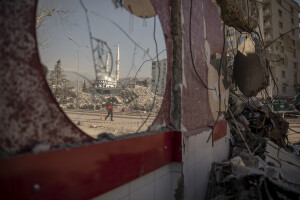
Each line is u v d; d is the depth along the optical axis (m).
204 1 3.30
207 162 2.98
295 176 3.30
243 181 2.32
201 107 3.00
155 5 2.18
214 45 3.69
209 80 3.37
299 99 19.22
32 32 1.06
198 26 3.00
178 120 2.35
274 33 26.06
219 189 2.69
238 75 4.94
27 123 1.02
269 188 2.15
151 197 1.96
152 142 1.96
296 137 9.12
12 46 0.97
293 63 28.55
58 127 1.18
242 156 3.18
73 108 10.40
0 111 0.91
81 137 1.33
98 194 1.32
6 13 0.95
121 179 1.54
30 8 1.06
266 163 3.31
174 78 2.41
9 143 0.94
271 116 5.76
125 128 5.50
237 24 4.69
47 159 1.02
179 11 2.43
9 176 0.87
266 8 27.02
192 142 2.51
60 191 1.08
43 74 1.11
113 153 1.47
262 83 4.39
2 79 0.92
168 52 2.36
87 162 1.25
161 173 2.15
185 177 2.29
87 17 1.44
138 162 1.75
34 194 0.96
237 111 5.15
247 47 4.58
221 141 3.71
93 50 1.44
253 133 5.05
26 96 1.02
